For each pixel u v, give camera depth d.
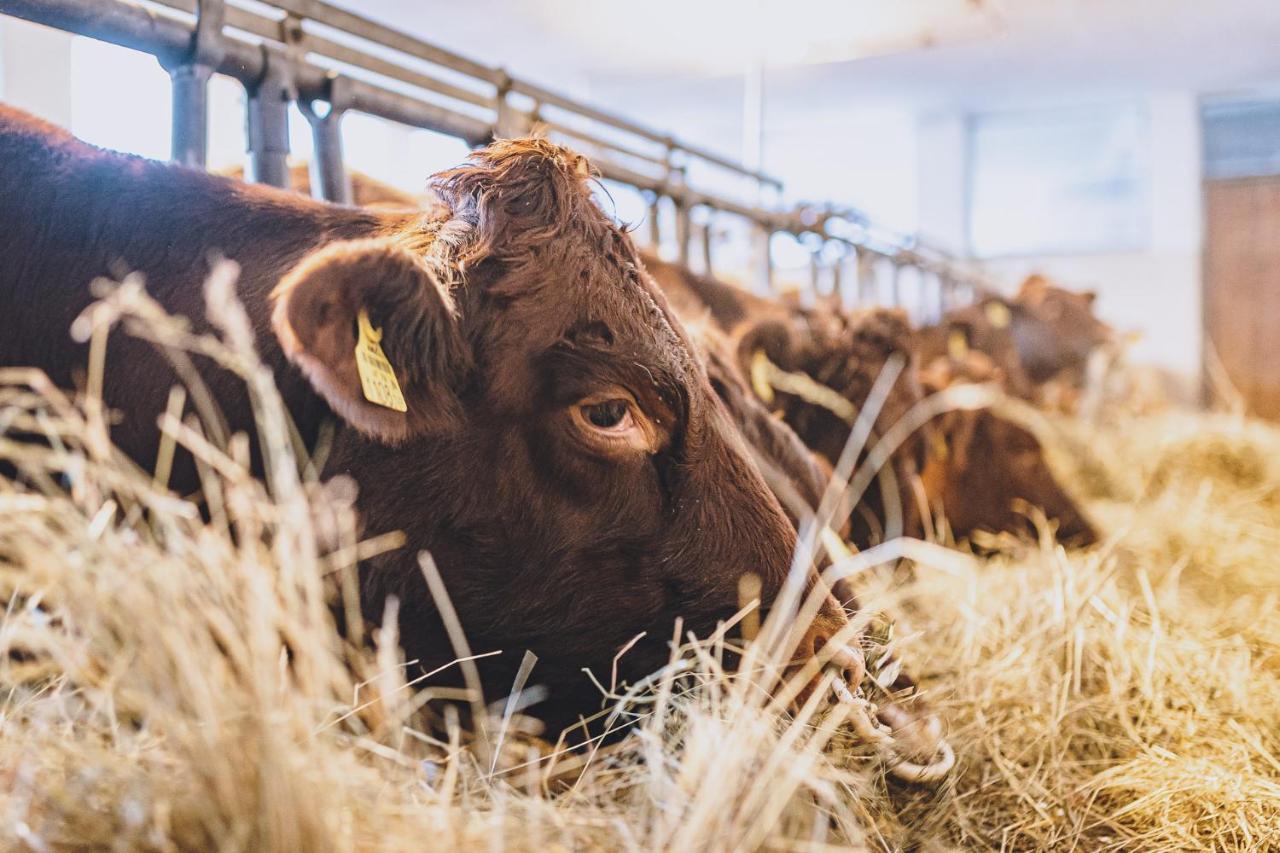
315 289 1.76
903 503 4.10
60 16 2.81
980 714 2.44
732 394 3.05
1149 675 2.67
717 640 1.98
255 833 1.31
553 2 11.98
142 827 1.33
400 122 4.09
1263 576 4.49
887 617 2.68
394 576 2.09
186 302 2.26
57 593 1.52
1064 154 17.61
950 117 17.98
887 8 11.40
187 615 1.46
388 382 1.87
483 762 1.99
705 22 12.31
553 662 2.14
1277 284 16.89
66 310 2.29
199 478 2.14
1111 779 2.37
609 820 1.58
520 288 2.06
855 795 1.95
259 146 3.43
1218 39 14.07
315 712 1.67
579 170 2.25
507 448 2.06
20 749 1.58
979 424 5.13
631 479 2.09
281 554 1.56
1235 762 2.47
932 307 15.38
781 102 17.36
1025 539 5.01
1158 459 7.71
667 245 7.29
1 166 2.44
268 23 3.50
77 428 1.74
